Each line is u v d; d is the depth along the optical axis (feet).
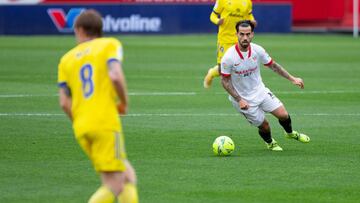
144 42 326.44
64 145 114.42
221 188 88.28
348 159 105.60
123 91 65.82
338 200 82.89
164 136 123.03
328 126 134.31
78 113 67.77
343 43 339.98
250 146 115.55
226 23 171.73
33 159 104.32
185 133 126.00
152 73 221.25
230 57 110.01
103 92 66.95
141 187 88.74
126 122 136.67
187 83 198.70
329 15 412.36
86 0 363.97
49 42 319.06
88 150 68.90
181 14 369.91
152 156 106.93
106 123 66.64
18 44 308.60
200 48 302.25
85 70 67.36
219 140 107.96
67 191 86.84
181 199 83.30
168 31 369.50
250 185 89.76
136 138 120.98
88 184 90.17
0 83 193.98
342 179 93.04
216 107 156.87
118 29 361.71
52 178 93.15
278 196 84.58
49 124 133.08
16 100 163.84
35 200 82.79
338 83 200.75
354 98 172.04
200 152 110.22
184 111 150.71
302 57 273.54
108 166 66.64
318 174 95.86
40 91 178.81
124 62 249.96
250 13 173.47
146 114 146.20
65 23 354.33
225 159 105.19
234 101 112.88
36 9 352.49
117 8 360.07
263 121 111.65
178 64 246.47
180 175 94.99
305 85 196.54
